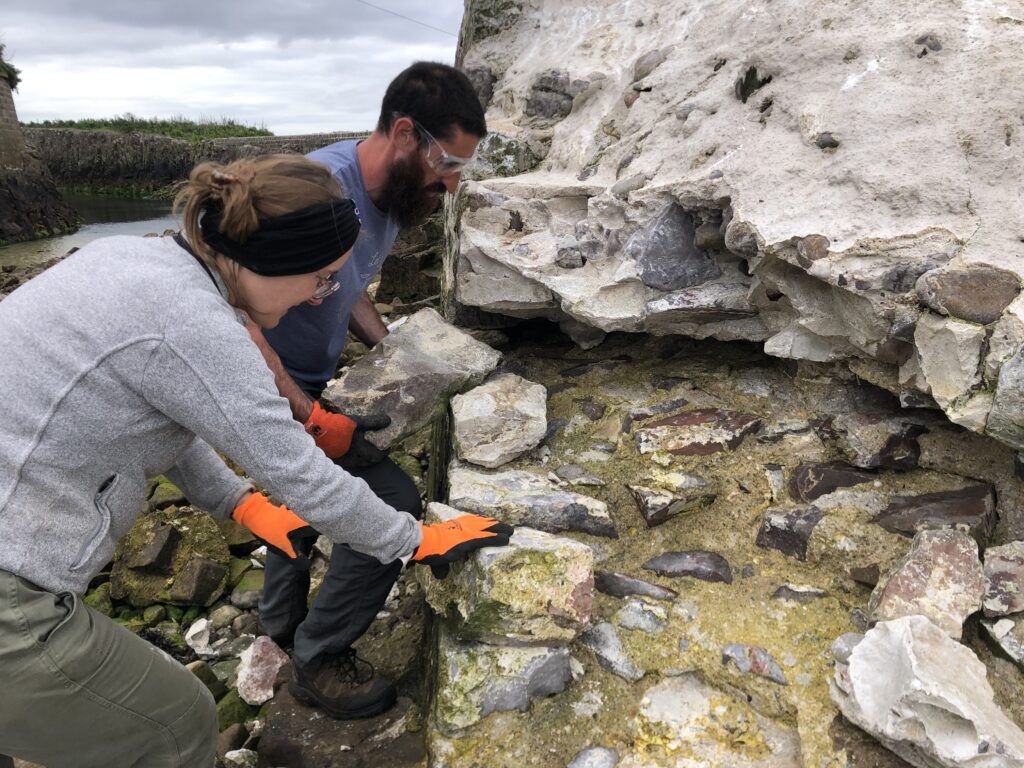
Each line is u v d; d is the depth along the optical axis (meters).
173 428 1.41
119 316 1.26
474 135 2.10
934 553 1.90
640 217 2.71
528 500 2.30
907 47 2.38
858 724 1.67
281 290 1.45
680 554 2.24
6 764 1.58
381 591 2.05
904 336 2.08
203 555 3.10
